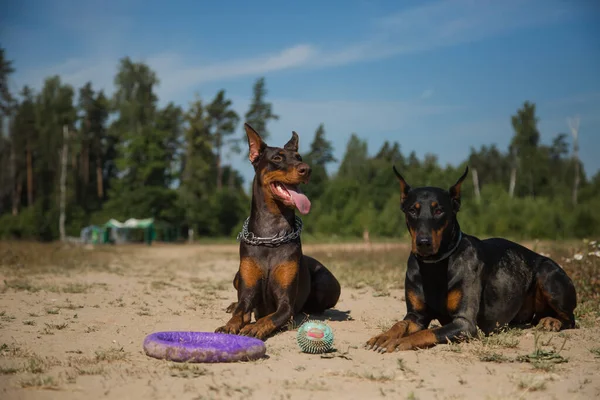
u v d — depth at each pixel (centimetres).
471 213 4256
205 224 6831
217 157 8588
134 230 6381
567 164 7612
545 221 3922
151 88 8369
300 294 724
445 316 593
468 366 478
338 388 408
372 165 7700
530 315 671
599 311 783
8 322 681
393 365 480
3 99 7875
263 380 427
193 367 459
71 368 457
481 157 8550
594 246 1101
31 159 8081
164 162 7062
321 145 8506
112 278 1268
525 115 7256
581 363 494
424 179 5959
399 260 1667
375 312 825
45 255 1781
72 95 8025
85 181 8200
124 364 472
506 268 627
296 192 649
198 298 934
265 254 655
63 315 738
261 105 8294
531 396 392
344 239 4284
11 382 412
